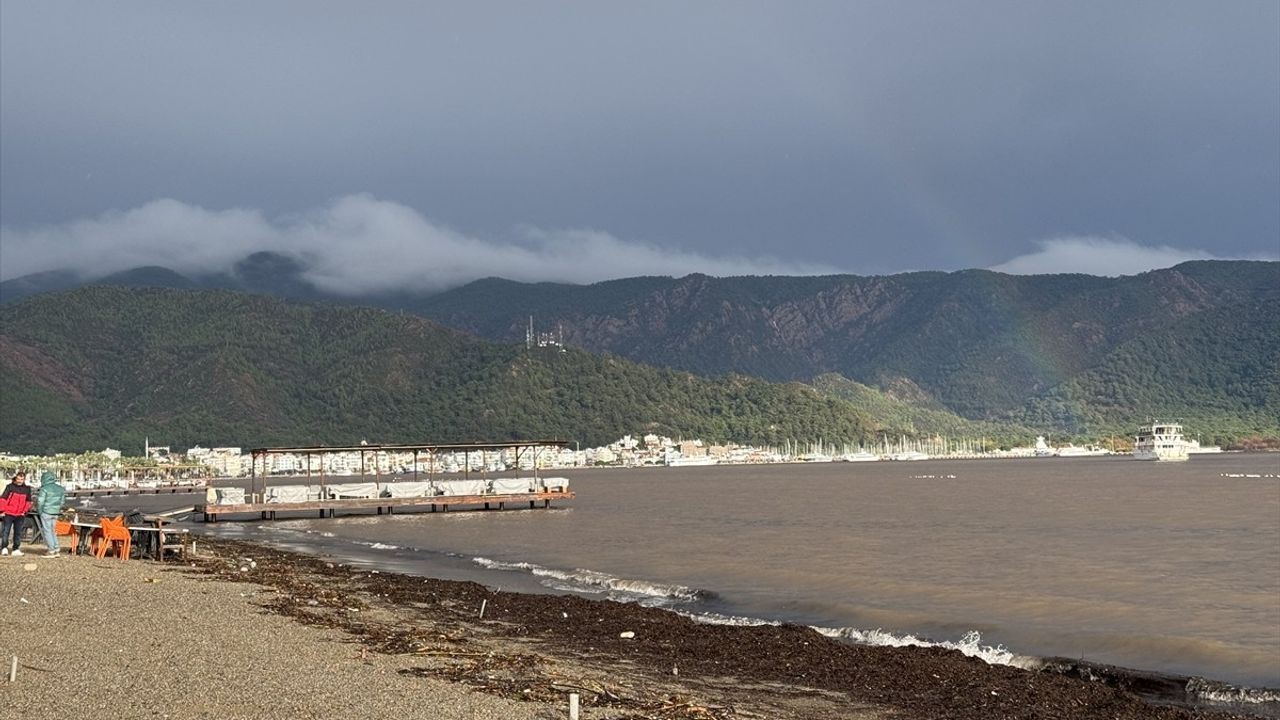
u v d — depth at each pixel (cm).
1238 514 9906
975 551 6134
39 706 1585
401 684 1881
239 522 9406
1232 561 5556
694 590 4103
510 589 4141
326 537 7419
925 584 4453
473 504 11900
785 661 2481
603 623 2997
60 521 4325
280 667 1969
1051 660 2745
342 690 1791
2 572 3294
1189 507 11156
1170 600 4012
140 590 3058
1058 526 8419
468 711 1688
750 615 3541
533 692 1897
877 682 2280
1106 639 3180
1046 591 4247
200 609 2756
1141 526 8394
